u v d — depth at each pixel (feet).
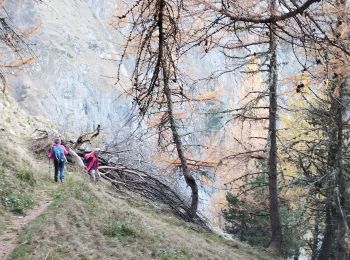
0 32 40.52
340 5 16.57
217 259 40.78
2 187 41.32
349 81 39.70
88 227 36.73
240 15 13.79
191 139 64.85
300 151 55.98
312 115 50.96
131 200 58.08
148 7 12.89
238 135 67.21
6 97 88.07
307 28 13.24
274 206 56.03
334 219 55.47
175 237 42.55
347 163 54.95
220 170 66.95
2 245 30.01
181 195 69.67
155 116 47.34
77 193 45.75
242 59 49.24
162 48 13.30
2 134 66.23
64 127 107.14
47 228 33.60
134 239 36.99
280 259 52.47
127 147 71.72
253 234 75.87
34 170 55.01
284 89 53.93
